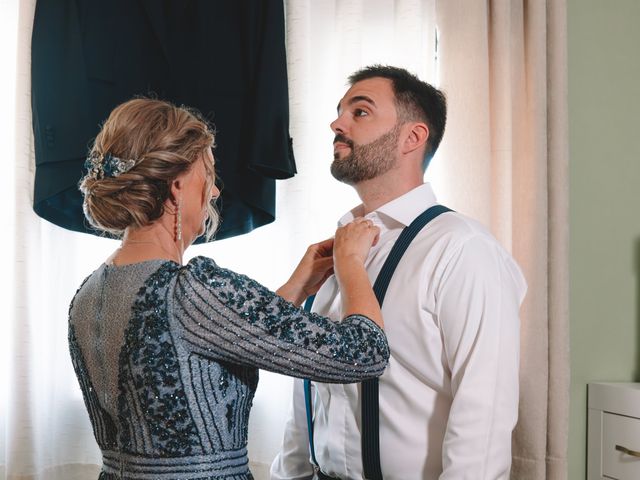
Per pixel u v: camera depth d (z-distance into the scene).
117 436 0.92
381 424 1.16
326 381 0.91
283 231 1.89
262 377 1.86
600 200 2.32
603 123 2.34
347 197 1.96
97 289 0.94
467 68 1.99
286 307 0.90
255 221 1.83
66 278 1.77
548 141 2.11
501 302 1.11
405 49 1.97
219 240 1.84
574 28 2.32
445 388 1.14
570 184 2.29
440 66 2.04
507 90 2.03
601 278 2.30
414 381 1.16
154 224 0.95
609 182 2.33
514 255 2.06
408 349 1.15
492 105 2.04
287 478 1.37
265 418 1.85
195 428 0.88
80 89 1.65
